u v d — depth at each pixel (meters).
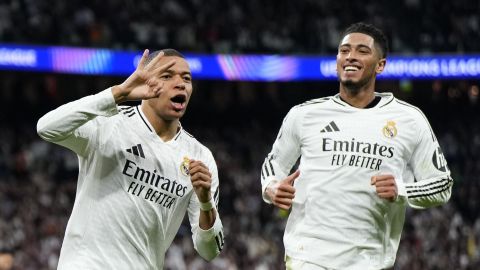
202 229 8.42
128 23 37.62
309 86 44.81
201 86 44.38
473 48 39.16
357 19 40.72
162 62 8.20
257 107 44.91
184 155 8.45
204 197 8.04
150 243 8.36
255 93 45.00
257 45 39.62
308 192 8.77
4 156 35.34
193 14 39.69
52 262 26.92
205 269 27.69
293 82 44.88
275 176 9.05
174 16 39.09
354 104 8.91
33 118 41.59
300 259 8.71
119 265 8.12
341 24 40.50
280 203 8.40
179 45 38.41
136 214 8.19
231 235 30.62
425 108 44.44
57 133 7.63
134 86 7.70
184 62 8.30
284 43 39.94
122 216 8.14
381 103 8.91
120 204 8.16
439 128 43.38
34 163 34.78
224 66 38.94
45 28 35.69
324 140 8.78
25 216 29.14
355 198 8.60
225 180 35.78
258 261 29.23
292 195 8.38
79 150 8.20
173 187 8.35
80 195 8.26
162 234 8.41
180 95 8.21
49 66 35.47
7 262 14.90
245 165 38.84
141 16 38.38
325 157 8.73
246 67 39.22
